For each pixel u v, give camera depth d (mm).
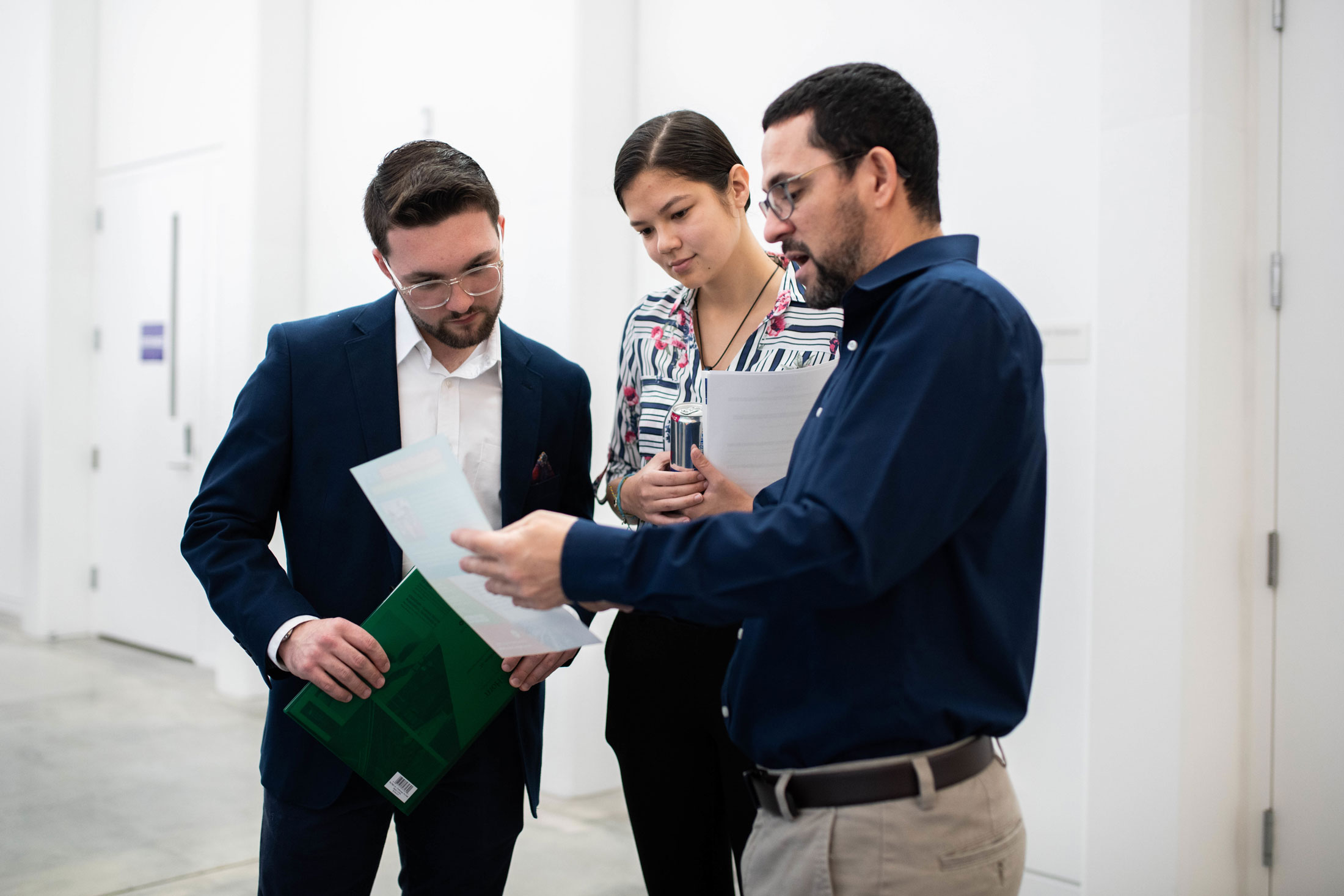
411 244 1395
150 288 5348
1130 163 2404
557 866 2998
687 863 1801
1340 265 2342
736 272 1762
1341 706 2361
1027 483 1101
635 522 1901
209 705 4520
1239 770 2484
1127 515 2416
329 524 1515
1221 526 2406
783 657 1121
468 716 1462
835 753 1080
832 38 3070
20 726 4207
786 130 1144
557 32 3559
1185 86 2324
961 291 1025
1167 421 2357
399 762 1432
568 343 3527
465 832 1592
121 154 5516
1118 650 2428
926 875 1052
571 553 1048
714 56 3389
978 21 2752
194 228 5066
